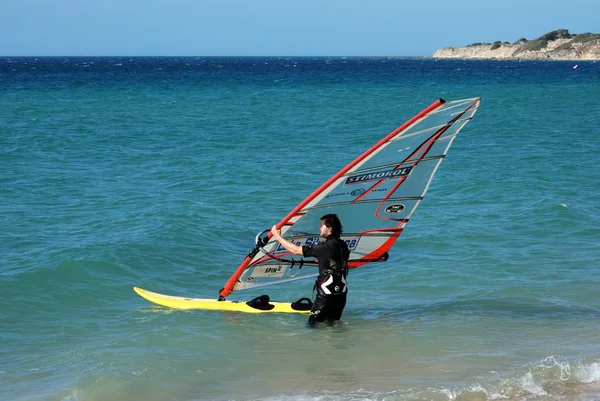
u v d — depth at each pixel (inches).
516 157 928.9
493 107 1865.2
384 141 335.3
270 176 790.5
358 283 420.2
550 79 3762.3
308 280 430.0
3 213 581.3
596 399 257.6
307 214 353.7
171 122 1421.0
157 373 277.9
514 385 265.9
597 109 1768.0
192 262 463.8
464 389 260.4
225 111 1706.4
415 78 3993.6
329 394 258.8
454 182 739.4
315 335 327.9
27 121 1371.8
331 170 839.7
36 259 440.8
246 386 267.6
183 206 616.7
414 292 401.4
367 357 299.4
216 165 862.5
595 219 562.6
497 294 392.5
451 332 332.5
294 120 1497.3
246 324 342.3
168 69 5890.8
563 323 346.3
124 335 325.7
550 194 667.4
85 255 449.4
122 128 1288.1
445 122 333.4
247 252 492.1
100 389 261.1
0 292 382.3
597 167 836.6
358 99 2192.4
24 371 283.6
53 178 752.3
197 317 353.4
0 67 6186.0
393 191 354.0
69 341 320.8
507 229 538.6
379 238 367.9
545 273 430.9
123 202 637.3
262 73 4921.3
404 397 253.4
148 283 418.0
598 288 402.0
